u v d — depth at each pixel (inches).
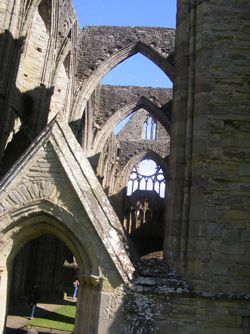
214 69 384.8
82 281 353.7
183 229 363.3
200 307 331.6
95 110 1314.0
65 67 1005.8
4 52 629.3
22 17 666.8
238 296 334.3
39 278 892.6
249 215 355.3
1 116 628.1
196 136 374.6
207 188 360.8
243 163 365.4
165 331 323.9
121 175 1782.7
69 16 919.7
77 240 344.2
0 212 339.3
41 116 792.9
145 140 1819.6
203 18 396.5
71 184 342.6
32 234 358.6
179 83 398.6
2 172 765.9
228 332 328.2
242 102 376.5
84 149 1280.8
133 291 328.8
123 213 1756.9
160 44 1112.2
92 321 330.3
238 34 391.2
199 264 346.0
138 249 1827.0
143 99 1375.5
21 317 633.6
